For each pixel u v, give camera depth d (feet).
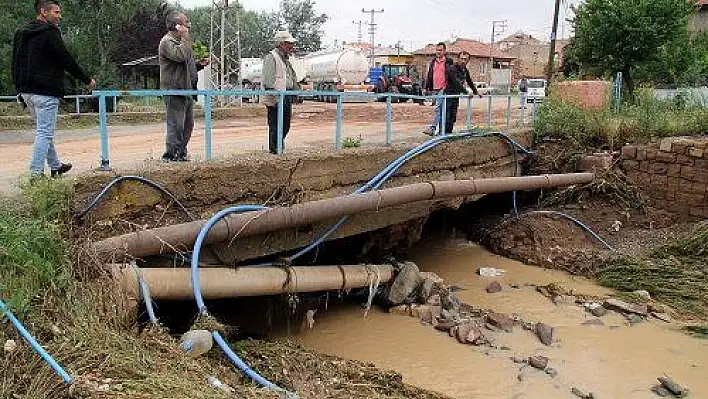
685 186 38.83
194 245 21.83
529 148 44.60
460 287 33.71
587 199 41.68
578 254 37.11
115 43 109.91
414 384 23.54
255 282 24.08
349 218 29.45
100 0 110.42
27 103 22.82
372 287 29.76
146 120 57.21
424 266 36.78
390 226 35.22
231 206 25.08
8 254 17.08
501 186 36.04
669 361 26.11
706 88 61.52
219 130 47.80
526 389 23.63
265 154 28.09
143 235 20.88
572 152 43.34
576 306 31.40
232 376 17.95
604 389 23.79
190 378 15.80
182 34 25.25
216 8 89.71
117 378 14.66
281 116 27.53
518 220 40.91
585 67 71.36
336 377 21.20
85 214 20.80
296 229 27.27
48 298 16.96
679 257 35.81
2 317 15.74
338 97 30.14
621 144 42.96
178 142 25.85
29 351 15.08
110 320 17.81
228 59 94.38
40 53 22.17
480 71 213.66
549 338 27.50
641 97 52.42
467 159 37.35
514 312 30.63
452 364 25.35
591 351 26.78
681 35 65.92
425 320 29.30
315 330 28.09
